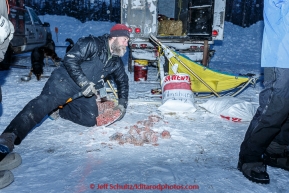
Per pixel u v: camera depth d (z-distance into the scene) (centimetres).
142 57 757
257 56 1634
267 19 244
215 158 309
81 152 313
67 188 242
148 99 566
